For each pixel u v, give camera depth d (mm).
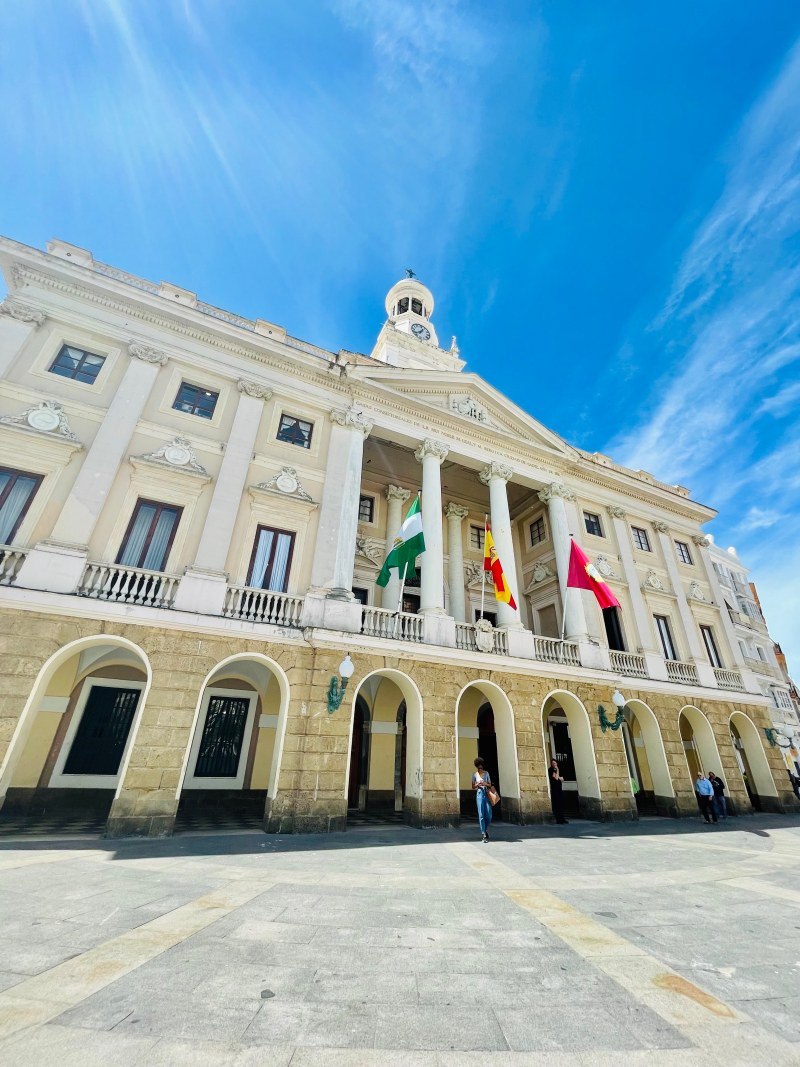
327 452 16125
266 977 3742
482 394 19953
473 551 22047
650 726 18094
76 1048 2699
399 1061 2736
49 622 10625
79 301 14242
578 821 14945
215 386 15461
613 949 4516
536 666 15453
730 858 9461
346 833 11281
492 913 5488
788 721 36438
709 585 23812
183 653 11547
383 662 13438
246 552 13797
